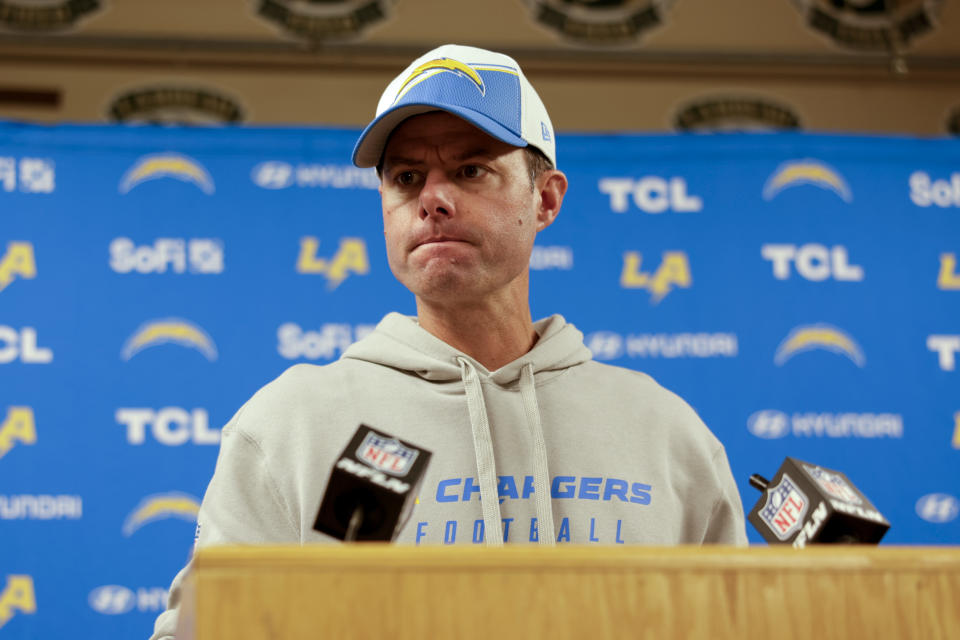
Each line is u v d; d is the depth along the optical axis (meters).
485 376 2.18
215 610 1.15
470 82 2.15
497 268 2.10
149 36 5.07
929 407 4.21
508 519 2.02
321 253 4.25
